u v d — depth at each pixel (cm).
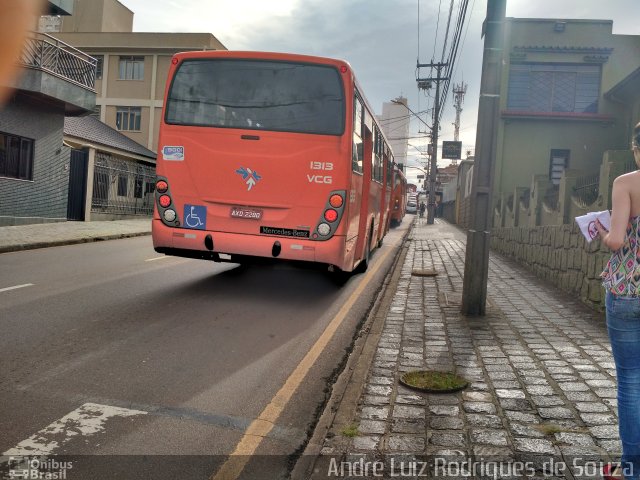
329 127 774
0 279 859
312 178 768
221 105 789
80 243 1501
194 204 784
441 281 1046
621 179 274
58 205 1866
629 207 270
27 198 1708
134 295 788
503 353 545
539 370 489
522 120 2234
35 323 606
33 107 1700
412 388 438
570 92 2236
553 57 2216
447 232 2811
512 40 2231
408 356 534
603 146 2208
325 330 659
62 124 1839
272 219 770
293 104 779
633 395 275
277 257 769
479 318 711
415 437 351
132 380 451
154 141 3634
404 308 775
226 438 357
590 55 2192
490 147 717
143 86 3656
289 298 843
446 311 755
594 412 392
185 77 800
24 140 1694
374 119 1112
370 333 630
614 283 275
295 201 767
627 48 2194
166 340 572
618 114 2188
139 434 354
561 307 799
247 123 780
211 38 3653
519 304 818
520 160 2242
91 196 2109
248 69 791
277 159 771
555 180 2242
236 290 873
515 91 2253
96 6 4025
